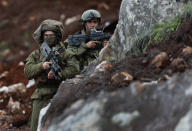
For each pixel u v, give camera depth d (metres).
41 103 12.80
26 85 21.59
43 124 10.20
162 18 12.41
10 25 43.75
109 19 27.47
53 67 12.29
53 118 9.57
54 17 39.56
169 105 7.92
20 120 18.03
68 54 12.96
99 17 15.06
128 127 7.91
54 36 12.95
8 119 18.58
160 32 11.10
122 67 10.26
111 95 8.65
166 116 7.79
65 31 30.56
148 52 10.51
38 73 12.61
